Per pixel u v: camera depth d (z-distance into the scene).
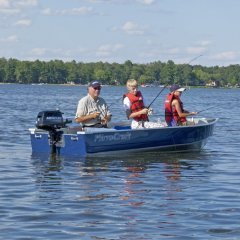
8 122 21.42
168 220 7.38
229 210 7.86
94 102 12.83
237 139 16.73
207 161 12.25
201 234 6.84
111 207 7.98
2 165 11.37
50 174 10.42
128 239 6.66
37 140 13.01
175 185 9.52
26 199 8.39
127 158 12.41
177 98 14.00
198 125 13.91
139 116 13.36
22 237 6.66
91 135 12.42
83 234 6.81
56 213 7.64
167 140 13.48
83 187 9.27
